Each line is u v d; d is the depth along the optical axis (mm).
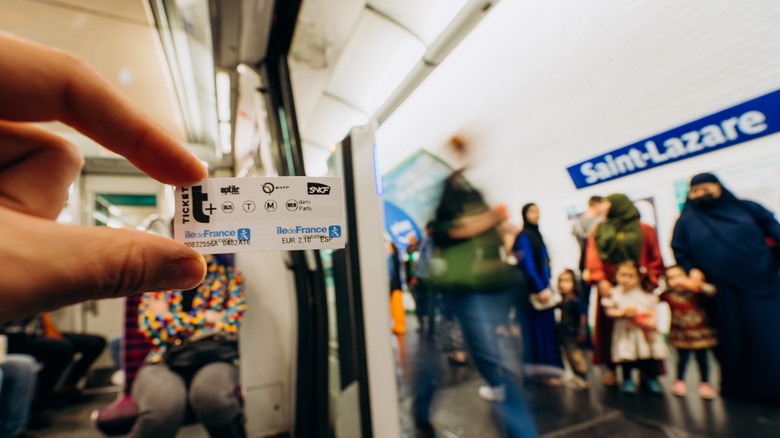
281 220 507
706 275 1604
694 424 1607
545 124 2111
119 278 349
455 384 2477
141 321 1641
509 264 2262
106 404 3170
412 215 3160
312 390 1594
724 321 1565
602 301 2020
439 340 2795
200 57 2566
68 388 3246
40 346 2717
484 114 2412
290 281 2105
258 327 2150
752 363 1470
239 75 2459
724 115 1436
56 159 415
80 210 4484
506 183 2354
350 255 1403
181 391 1530
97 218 4617
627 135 1774
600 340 2039
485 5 1921
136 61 3086
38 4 2434
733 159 1455
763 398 1456
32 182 392
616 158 1853
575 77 1917
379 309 1397
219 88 2793
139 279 360
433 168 2840
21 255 319
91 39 2801
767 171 1356
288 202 512
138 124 436
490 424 2049
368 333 1386
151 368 1589
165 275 374
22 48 392
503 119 2312
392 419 1357
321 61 2426
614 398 1964
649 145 1713
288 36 1938
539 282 2234
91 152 4203
